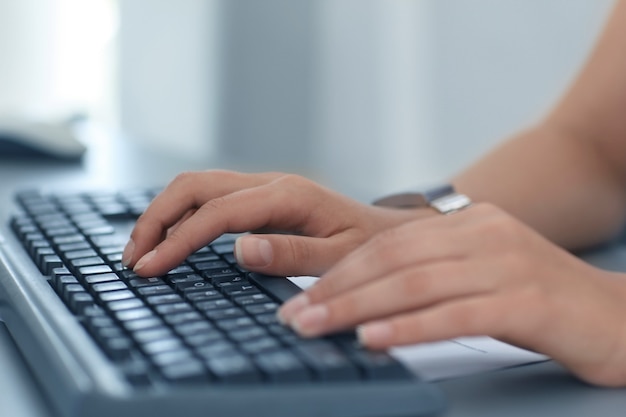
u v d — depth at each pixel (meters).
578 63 1.86
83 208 0.93
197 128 2.84
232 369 0.47
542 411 0.52
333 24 2.58
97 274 0.66
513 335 0.54
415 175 2.33
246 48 2.77
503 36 2.03
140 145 1.57
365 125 2.50
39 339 0.54
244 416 0.45
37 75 2.60
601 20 1.79
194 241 0.69
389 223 0.80
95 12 2.65
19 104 2.60
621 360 0.56
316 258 0.69
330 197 0.77
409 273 0.54
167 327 0.54
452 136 2.20
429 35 2.24
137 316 0.56
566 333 0.55
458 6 2.15
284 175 0.79
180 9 2.78
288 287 0.63
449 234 0.57
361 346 0.52
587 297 0.56
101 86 2.70
